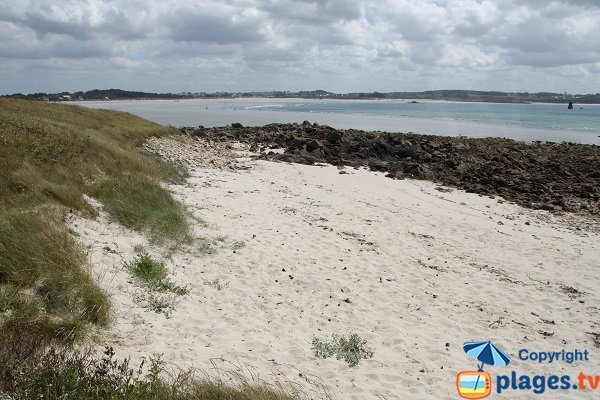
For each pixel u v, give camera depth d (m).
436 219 15.72
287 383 6.10
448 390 6.35
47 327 5.94
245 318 8.03
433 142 35.19
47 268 7.30
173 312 7.80
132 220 10.95
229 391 5.42
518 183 22.86
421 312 8.79
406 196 19.28
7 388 4.61
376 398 6.03
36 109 25.62
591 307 9.44
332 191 19.17
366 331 7.94
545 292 10.06
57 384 4.78
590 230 15.50
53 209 9.59
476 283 10.34
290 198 17.27
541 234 14.62
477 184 22.67
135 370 5.70
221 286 9.20
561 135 52.41
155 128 30.31
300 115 91.38
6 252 7.24
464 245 13.04
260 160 26.44
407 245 12.70
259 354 6.82
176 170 19.02
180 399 5.14
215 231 12.34
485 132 55.34
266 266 10.42
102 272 8.29
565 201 19.91
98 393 4.80
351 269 10.70
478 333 8.10
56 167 12.18
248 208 15.17
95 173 13.12
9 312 6.11
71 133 17.44
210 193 16.59
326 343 7.33
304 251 11.63
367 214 15.79
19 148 12.60
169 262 9.83
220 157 26.47
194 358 6.41
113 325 6.84
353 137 34.97
